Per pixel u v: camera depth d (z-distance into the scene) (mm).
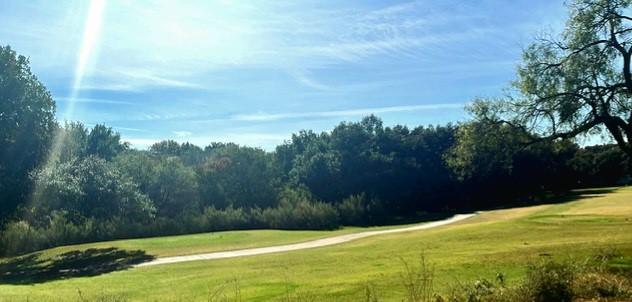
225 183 59156
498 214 56125
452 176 73000
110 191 39781
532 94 18391
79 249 35719
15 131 32938
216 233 44438
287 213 52812
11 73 32531
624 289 9992
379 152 74688
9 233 38000
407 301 10367
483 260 16969
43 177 35438
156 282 19766
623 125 16750
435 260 18422
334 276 16656
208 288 16391
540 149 19406
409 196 72750
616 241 19188
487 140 19047
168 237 41594
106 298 14867
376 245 29719
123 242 38375
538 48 18250
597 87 16922
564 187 80062
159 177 54219
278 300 12641
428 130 78000
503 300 9766
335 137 79000
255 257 28250
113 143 83125
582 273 10797
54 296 17328
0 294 18375
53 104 35312
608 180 82188
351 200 62719
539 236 25312
